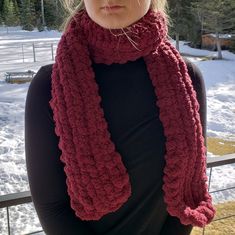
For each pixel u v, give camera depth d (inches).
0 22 2285.9
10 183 333.7
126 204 44.4
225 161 82.0
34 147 41.8
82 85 41.1
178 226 47.8
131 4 40.2
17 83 746.8
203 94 50.2
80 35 43.0
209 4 1174.3
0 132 474.9
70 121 40.1
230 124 535.8
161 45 46.1
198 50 1331.2
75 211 41.5
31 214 258.4
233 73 896.3
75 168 40.1
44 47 1278.3
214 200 275.3
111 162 41.1
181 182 44.3
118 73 43.8
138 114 44.0
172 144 43.5
